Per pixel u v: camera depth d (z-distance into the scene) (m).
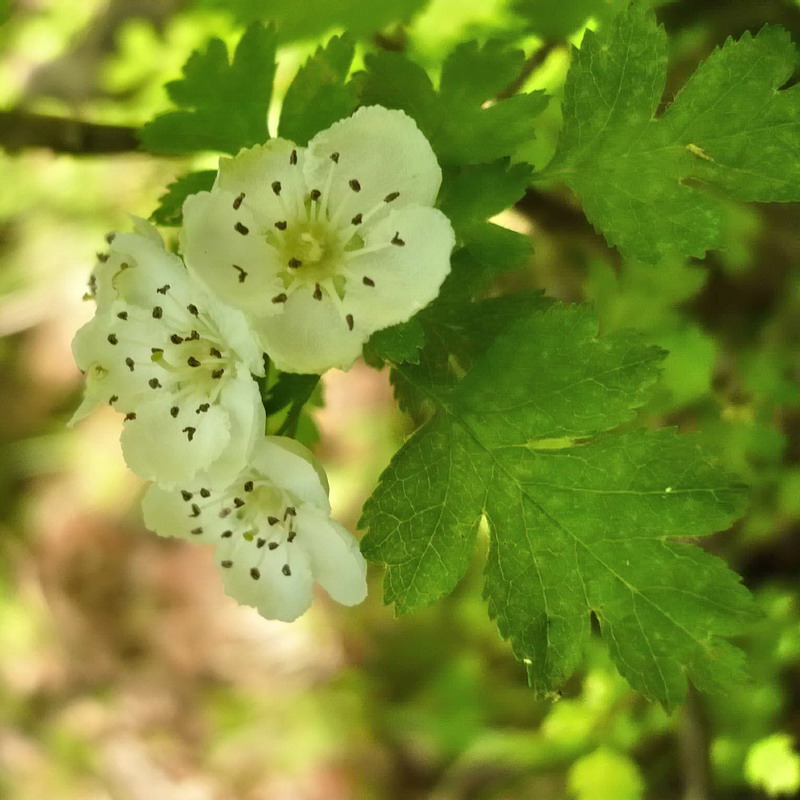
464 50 0.07
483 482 0.07
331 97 0.07
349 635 0.19
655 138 0.07
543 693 0.07
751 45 0.07
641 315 0.10
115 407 0.07
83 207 0.16
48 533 0.22
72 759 0.21
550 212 0.10
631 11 0.07
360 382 0.18
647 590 0.07
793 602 0.12
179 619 0.22
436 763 0.18
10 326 0.22
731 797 0.12
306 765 0.19
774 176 0.07
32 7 0.14
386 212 0.07
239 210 0.07
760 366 0.11
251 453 0.07
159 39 0.12
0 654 0.22
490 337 0.07
